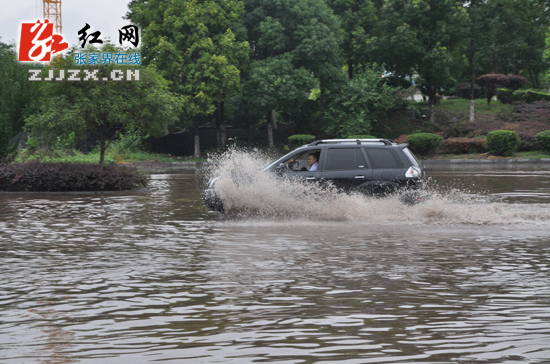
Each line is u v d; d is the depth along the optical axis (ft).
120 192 68.33
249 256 28.43
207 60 151.94
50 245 32.24
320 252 29.35
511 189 64.95
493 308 18.78
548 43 184.75
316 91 215.72
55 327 16.93
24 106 122.62
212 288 21.81
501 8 153.17
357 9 193.77
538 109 162.40
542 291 21.09
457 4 155.02
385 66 172.04
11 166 71.00
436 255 28.43
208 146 175.63
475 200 53.16
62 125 74.69
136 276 24.09
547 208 46.03
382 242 32.32
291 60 162.09
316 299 20.03
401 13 160.35
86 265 26.53
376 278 23.39
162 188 73.51
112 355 14.40
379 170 43.32
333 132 164.14
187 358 14.17
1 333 16.35
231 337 15.85
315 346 15.05
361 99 156.66
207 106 154.71
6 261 27.58
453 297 20.24
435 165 122.83
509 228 37.40
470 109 159.74
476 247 30.63
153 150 170.50
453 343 15.26
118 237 35.04
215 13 155.94
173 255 28.91
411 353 14.49
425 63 156.97
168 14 156.97
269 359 14.07
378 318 17.67
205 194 45.06
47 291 21.52
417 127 162.30
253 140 173.47
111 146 149.69
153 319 17.71
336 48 168.04
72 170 70.28
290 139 161.17
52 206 53.42
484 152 140.97
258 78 156.46
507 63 215.10
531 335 15.92
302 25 164.25
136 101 76.74
